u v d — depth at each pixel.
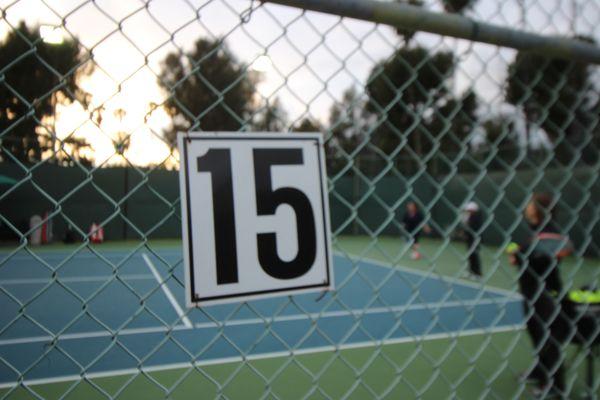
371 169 18.11
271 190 1.27
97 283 8.70
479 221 8.82
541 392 3.15
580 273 7.46
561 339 2.96
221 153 1.23
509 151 13.02
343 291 8.00
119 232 15.23
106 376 3.86
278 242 1.26
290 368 4.09
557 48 1.60
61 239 15.08
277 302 6.82
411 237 1.84
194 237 1.18
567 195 8.16
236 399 3.46
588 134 2.07
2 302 6.79
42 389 3.56
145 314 6.00
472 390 3.55
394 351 4.55
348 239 17.89
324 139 1.43
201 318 5.81
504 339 4.91
